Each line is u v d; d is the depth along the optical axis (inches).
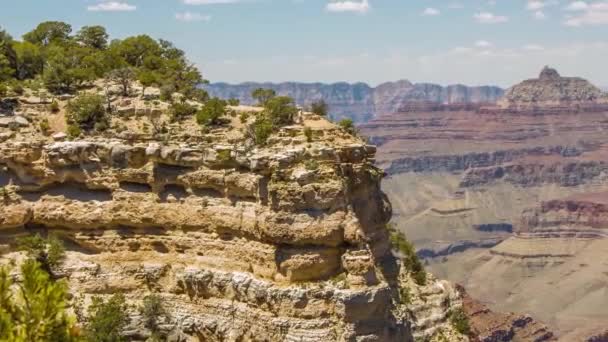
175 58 4362.7
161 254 2967.5
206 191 2928.2
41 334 1595.7
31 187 3009.4
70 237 3011.8
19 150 2972.4
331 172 2805.1
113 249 2982.3
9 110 3184.1
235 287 2819.9
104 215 2972.4
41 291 1646.2
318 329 2706.7
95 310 2844.5
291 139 2908.5
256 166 2773.1
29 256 2918.3
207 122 3085.6
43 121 3142.2
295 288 2728.8
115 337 2778.1
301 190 2728.8
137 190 2982.3
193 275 2878.9
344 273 2778.1
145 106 3206.2
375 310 2780.5
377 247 3248.0
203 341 2856.8
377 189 3329.2
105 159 2967.5
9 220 2967.5
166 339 2859.3
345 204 2807.6
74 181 2999.5
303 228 2731.3
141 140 3011.8
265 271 2787.9
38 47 4114.2
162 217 2950.3
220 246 2896.2
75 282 2923.2
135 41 4271.7
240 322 2800.2
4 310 1582.2
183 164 2920.8
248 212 2839.6
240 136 2984.7
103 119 3142.2
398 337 2942.9
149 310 2856.8
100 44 4579.2
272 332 2723.9
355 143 3088.1
